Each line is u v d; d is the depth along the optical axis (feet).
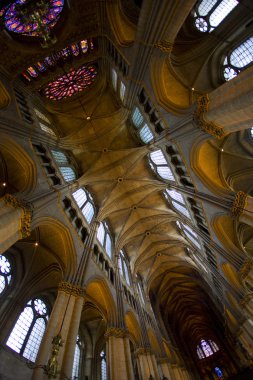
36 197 38.19
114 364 41.19
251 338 58.13
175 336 106.83
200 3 50.39
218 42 48.19
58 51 49.03
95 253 56.03
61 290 39.75
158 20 37.81
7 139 38.52
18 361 37.96
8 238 29.25
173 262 95.66
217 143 52.19
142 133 64.18
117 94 64.49
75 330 34.73
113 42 49.14
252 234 59.26
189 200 58.23
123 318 51.62
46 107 61.93
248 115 31.42
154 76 47.09
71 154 65.62
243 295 53.16
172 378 58.80
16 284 46.44
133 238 83.46
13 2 46.42
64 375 28.14
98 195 70.38
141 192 73.61
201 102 39.96
